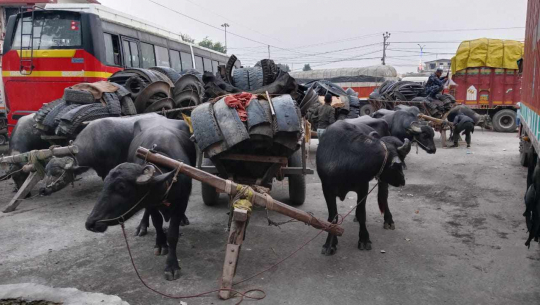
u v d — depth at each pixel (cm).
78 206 650
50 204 660
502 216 593
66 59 895
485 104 1752
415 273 414
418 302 359
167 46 1363
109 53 993
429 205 655
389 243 495
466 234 523
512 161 1023
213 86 546
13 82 916
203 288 384
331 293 375
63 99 708
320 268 427
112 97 724
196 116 429
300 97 618
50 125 672
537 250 467
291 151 446
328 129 464
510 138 1521
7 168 658
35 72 903
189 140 500
